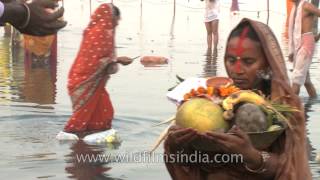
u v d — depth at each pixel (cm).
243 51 316
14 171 552
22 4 264
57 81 1083
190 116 295
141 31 2033
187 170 320
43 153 615
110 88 1008
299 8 934
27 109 832
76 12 2703
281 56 324
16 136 683
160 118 788
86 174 548
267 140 301
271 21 2439
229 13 2784
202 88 312
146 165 577
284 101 315
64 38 1791
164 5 3197
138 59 1373
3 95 938
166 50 1560
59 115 797
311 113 848
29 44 1319
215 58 1428
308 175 313
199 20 2497
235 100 299
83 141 662
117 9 692
